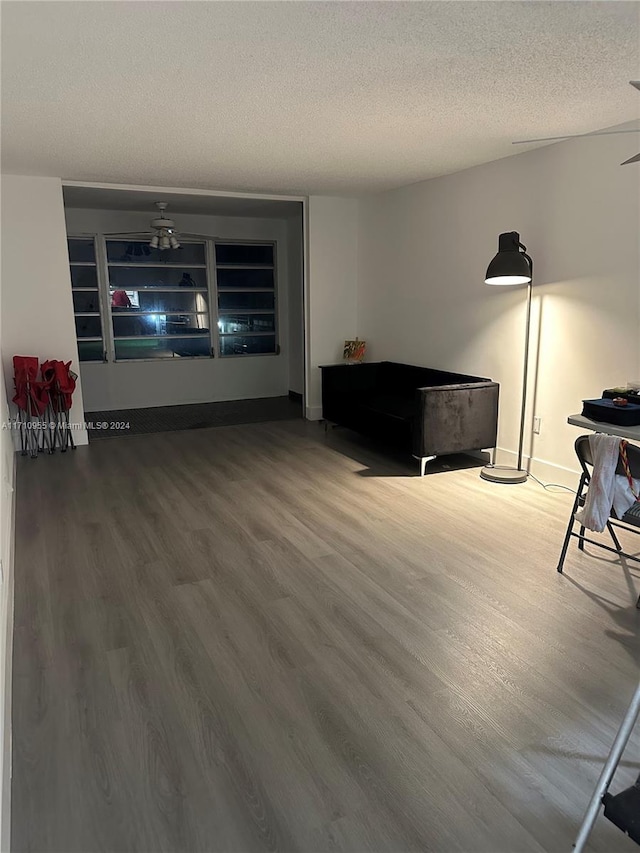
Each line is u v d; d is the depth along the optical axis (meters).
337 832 1.57
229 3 2.04
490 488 4.38
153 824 1.60
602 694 2.11
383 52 2.49
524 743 1.88
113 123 3.51
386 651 2.37
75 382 5.51
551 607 2.70
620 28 2.28
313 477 4.66
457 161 4.63
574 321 4.11
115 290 7.46
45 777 1.75
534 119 3.51
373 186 5.74
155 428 6.46
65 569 3.09
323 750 1.86
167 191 5.76
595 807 1.45
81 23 2.18
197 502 4.09
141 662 2.31
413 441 4.69
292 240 8.07
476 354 5.05
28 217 5.20
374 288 6.44
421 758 1.82
